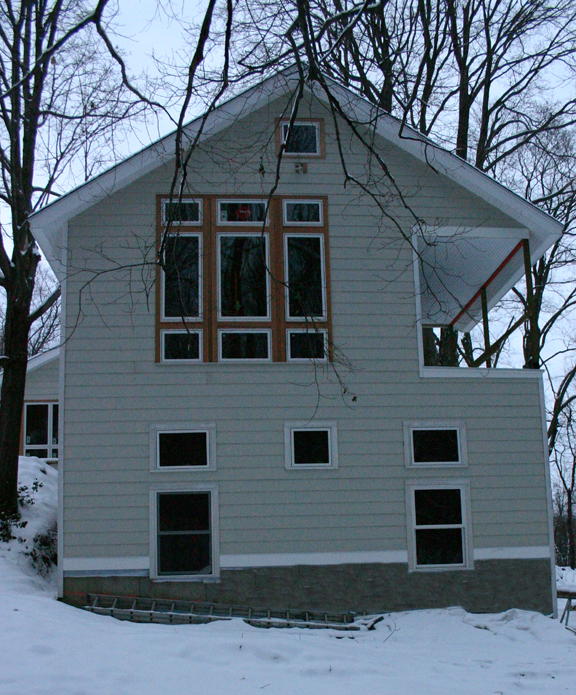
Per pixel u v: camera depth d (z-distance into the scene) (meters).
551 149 22.28
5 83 12.92
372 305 11.82
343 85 10.48
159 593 10.71
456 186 12.27
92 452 10.97
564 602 15.62
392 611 11.00
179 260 11.62
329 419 11.41
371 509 11.25
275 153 12.04
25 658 7.18
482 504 11.46
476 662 8.69
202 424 11.20
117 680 6.74
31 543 12.65
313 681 7.18
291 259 11.82
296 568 10.97
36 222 11.09
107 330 11.30
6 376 14.04
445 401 11.67
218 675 7.16
